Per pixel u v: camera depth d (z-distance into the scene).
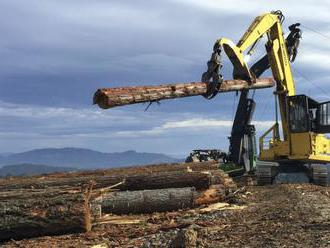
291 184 26.38
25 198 12.67
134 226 13.67
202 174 17.33
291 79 29.72
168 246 9.90
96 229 13.31
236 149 29.45
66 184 16.36
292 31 30.23
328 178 28.39
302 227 11.27
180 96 19.78
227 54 24.73
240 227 11.88
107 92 17.59
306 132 27.73
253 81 25.09
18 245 11.66
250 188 24.28
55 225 12.45
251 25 26.91
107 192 15.73
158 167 21.00
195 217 14.48
